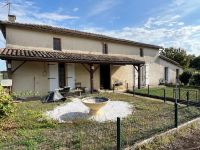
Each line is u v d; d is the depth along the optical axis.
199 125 8.58
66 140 6.32
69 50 17.22
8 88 12.19
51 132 6.99
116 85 20.05
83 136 6.65
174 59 37.69
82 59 14.39
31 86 14.64
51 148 5.77
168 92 17.05
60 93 13.95
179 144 6.78
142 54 23.47
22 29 14.79
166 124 7.99
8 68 12.68
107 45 20.03
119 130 5.59
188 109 10.58
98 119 8.67
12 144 5.95
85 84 17.72
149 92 16.94
